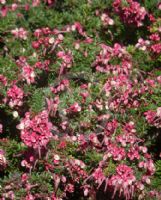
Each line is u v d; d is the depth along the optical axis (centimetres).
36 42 93
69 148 83
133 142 84
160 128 89
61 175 81
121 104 88
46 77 92
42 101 87
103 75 92
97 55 94
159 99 89
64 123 85
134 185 82
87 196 86
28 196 79
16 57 95
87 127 86
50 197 80
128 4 98
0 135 89
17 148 82
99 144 85
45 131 79
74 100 87
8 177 82
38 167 82
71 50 93
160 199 85
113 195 81
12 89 85
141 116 89
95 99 88
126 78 91
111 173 81
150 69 98
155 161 91
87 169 84
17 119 87
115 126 86
